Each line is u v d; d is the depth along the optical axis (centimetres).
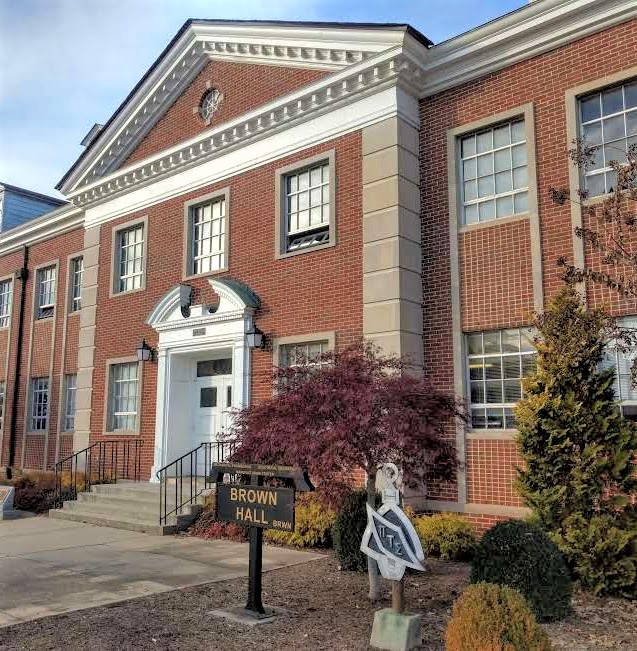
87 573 847
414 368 1112
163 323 1525
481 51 1132
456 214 1148
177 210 1581
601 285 977
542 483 768
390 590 754
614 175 999
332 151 1270
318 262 1262
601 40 1029
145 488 1394
